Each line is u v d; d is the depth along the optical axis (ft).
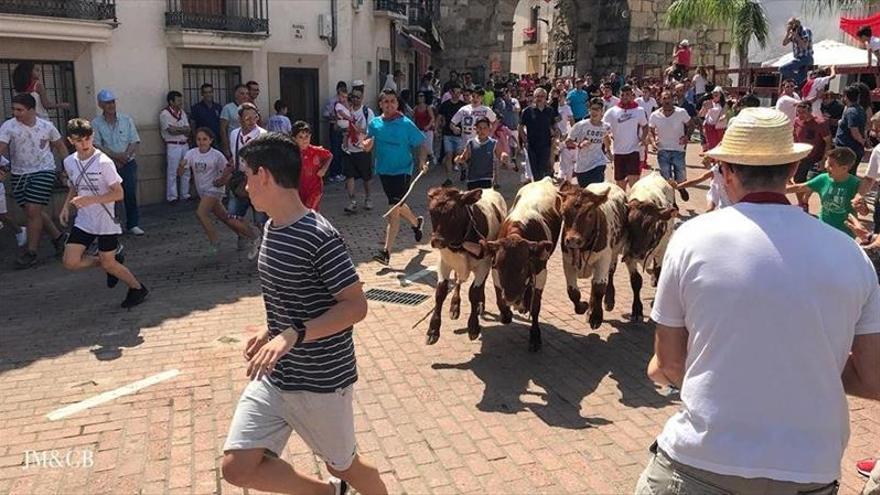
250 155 10.10
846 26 70.03
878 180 22.18
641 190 23.31
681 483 7.80
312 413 10.43
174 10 42.93
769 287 7.30
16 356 20.45
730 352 7.46
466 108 42.45
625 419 16.61
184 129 42.91
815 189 22.65
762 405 7.36
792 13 81.25
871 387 7.68
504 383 18.51
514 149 56.95
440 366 19.56
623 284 27.04
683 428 7.86
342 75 54.29
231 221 30.04
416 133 32.40
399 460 14.88
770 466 7.29
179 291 26.45
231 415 16.78
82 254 23.65
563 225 21.30
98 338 21.79
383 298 25.43
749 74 72.08
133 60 41.52
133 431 16.08
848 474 14.21
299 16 49.78
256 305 24.80
